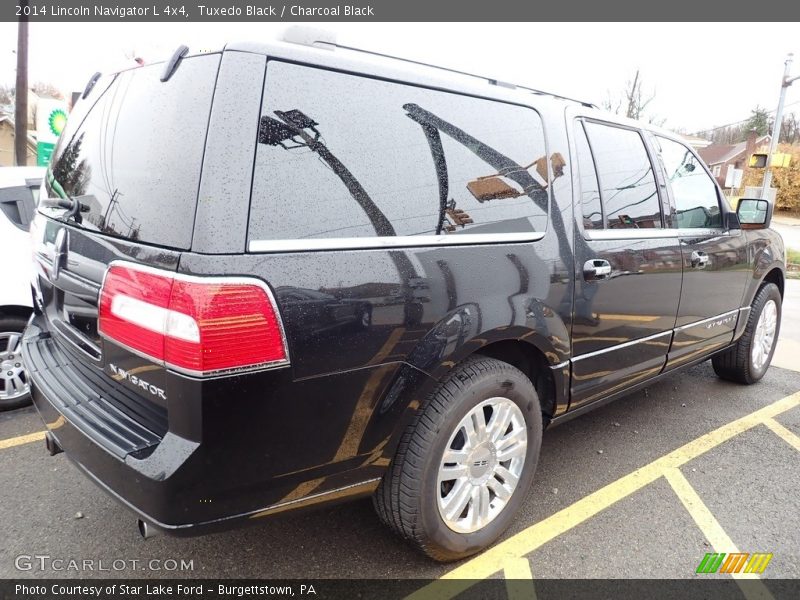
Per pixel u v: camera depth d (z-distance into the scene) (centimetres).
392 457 210
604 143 298
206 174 165
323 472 194
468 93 233
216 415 166
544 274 247
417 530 220
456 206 219
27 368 245
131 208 186
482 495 240
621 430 380
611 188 294
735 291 398
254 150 171
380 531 266
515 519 277
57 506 275
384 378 197
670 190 341
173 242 168
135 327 176
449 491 236
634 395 445
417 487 214
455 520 232
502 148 241
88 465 193
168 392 169
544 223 252
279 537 260
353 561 245
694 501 297
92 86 260
